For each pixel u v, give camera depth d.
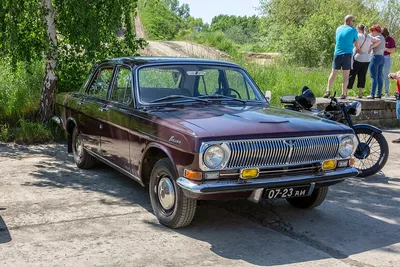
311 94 6.95
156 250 4.76
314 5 36.09
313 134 5.19
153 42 28.64
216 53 26.16
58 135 10.02
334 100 7.41
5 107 10.98
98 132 6.84
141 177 5.74
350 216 5.90
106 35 10.34
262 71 16.12
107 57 10.49
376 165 7.58
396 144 10.56
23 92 11.19
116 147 6.29
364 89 15.38
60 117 8.48
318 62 30.38
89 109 7.05
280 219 5.74
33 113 11.03
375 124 12.82
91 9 9.97
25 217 5.61
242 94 6.52
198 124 5.05
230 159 4.82
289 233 5.31
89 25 9.88
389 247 4.97
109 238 5.04
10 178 7.25
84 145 7.43
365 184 7.37
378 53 12.87
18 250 4.70
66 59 10.55
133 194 6.57
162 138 5.18
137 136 5.70
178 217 5.16
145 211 5.90
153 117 5.46
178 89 6.20
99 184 7.01
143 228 5.33
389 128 12.80
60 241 4.94
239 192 4.95
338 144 5.36
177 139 4.95
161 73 6.22
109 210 5.91
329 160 5.31
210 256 4.65
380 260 4.65
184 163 4.87
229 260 4.57
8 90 11.20
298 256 4.69
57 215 5.70
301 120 5.49
